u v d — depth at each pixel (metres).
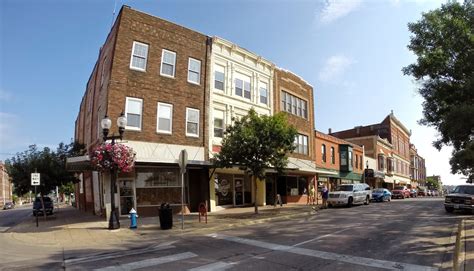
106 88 20.92
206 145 23.69
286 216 20.80
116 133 19.78
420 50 15.77
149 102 21.33
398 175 68.50
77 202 40.34
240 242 12.16
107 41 22.98
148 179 21.41
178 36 23.30
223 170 25.62
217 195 25.62
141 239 13.48
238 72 27.33
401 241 11.80
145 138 20.88
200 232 15.02
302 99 35.28
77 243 12.97
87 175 29.75
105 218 20.28
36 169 23.00
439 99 15.69
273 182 31.36
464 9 14.86
